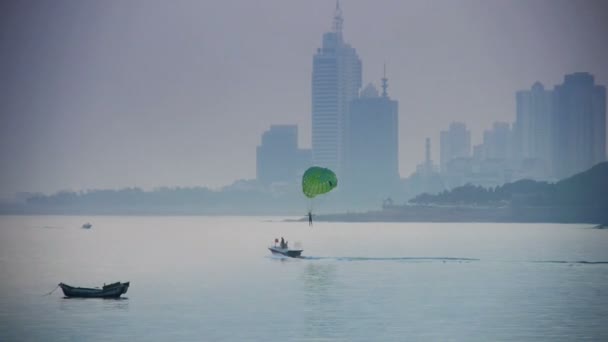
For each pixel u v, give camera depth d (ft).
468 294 337.11
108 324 265.34
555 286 365.40
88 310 294.66
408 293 339.98
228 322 268.21
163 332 251.39
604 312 289.12
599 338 242.99
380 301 316.19
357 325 262.88
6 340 241.55
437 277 404.16
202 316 280.10
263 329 255.91
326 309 295.48
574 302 313.73
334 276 409.90
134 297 328.49
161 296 331.16
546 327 259.80
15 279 402.72
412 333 249.75
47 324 266.16
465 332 251.60
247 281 386.93
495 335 246.88
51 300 322.14
